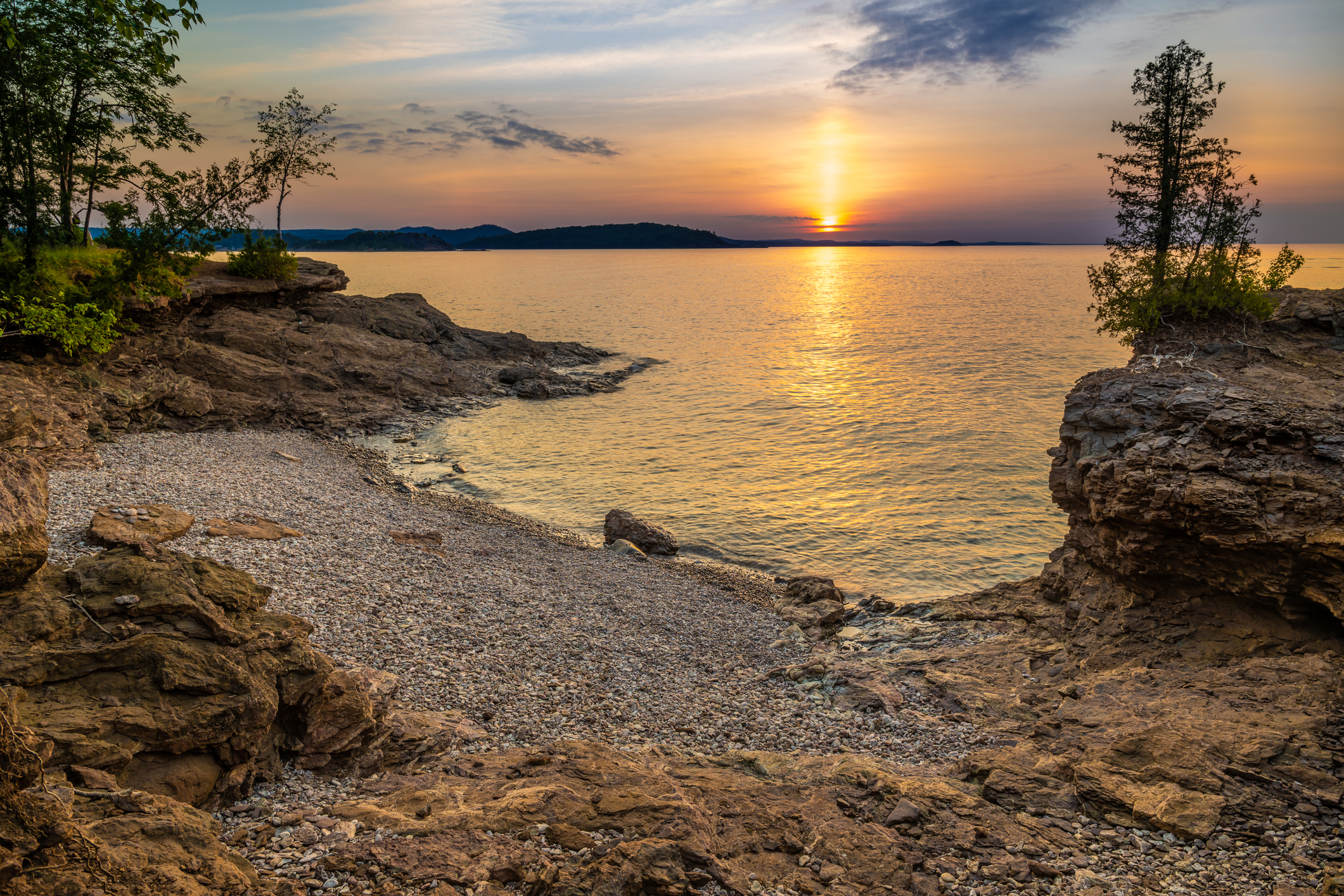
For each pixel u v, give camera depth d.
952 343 87.75
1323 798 10.56
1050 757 12.36
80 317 30.45
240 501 25.67
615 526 31.47
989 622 22.31
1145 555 17.91
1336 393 19.39
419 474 40.44
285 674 10.80
